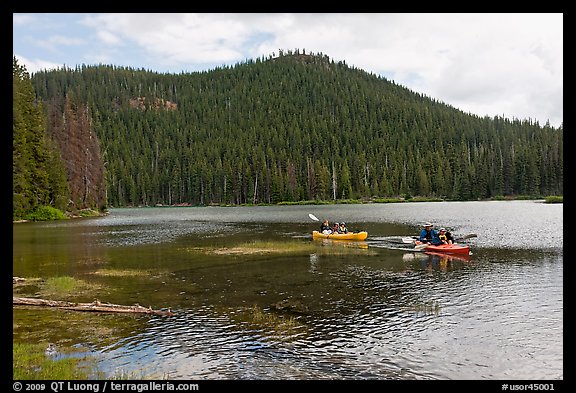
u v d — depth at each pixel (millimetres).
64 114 80062
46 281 19781
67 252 29172
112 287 18625
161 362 10766
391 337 12445
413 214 66688
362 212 76312
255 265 23594
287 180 131375
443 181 128750
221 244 32969
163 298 16703
